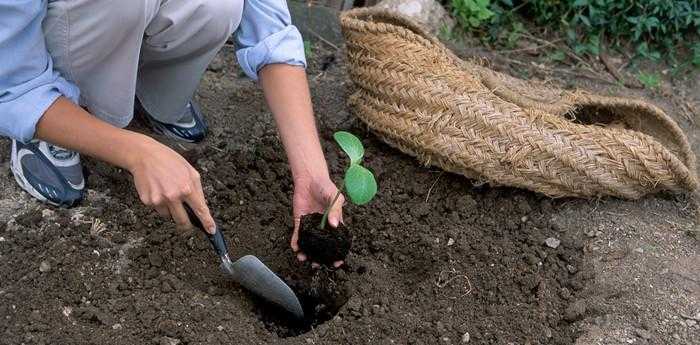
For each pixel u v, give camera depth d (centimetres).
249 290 191
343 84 245
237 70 247
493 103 212
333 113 235
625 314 192
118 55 188
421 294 195
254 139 225
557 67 264
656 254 205
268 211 207
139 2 181
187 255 197
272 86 192
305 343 184
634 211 215
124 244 197
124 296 188
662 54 269
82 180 206
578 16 267
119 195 207
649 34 269
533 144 207
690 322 191
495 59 262
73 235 197
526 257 203
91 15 181
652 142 210
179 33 196
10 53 173
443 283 197
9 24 171
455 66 221
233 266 184
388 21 232
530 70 261
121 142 171
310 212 190
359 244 205
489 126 209
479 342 187
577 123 231
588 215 213
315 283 196
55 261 190
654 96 258
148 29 195
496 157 209
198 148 221
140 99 215
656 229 211
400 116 216
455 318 191
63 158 202
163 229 200
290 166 202
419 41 221
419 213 211
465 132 210
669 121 219
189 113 220
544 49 268
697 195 222
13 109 174
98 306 185
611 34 271
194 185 172
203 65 205
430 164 217
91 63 189
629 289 197
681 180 214
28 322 181
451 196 215
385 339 185
